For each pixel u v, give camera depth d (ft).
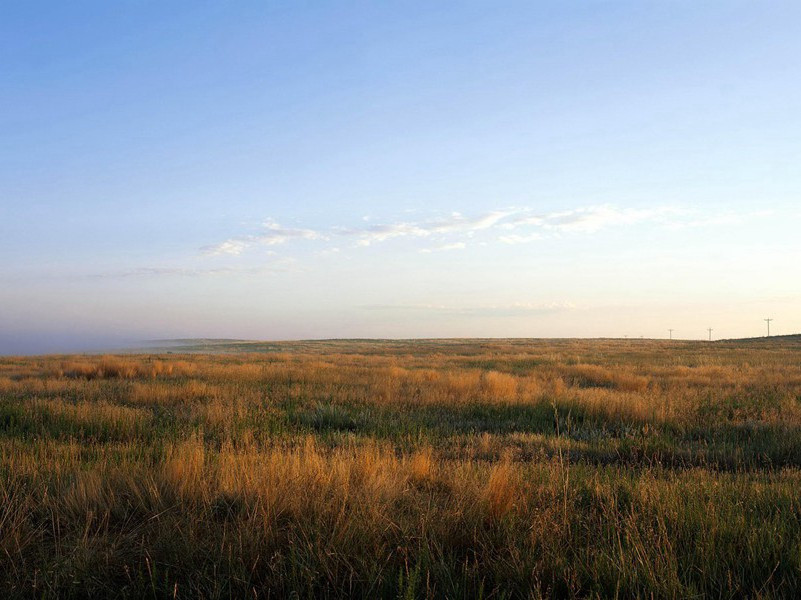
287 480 15.76
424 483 18.08
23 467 18.12
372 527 12.91
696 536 13.17
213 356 129.39
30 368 77.25
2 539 12.56
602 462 24.85
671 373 73.51
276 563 11.52
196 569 11.54
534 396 44.78
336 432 29.89
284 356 130.11
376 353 170.81
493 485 15.39
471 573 11.38
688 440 29.84
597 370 74.28
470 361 113.19
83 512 14.38
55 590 10.78
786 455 25.25
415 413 37.35
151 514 14.46
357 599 10.92
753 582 11.06
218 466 18.15
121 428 28.78
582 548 12.46
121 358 92.32
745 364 89.71
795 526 14.03
